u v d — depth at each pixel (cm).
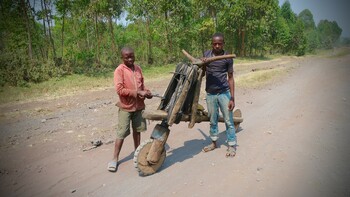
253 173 372
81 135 570
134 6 2312
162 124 396
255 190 331
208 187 347
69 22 2002
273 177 357
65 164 433
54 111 802
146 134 564
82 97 1024
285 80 1157
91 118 707
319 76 1027
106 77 1552
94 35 2173
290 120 581
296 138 477
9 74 1270
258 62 2812
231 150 437
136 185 364
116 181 376
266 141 479
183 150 474
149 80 1514
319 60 1734
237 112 538
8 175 402
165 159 440
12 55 1359
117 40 2423
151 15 2433
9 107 872
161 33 2453
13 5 1494
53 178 391
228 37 3650
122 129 408
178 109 385
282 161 398
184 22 2561
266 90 982
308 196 311
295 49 3734
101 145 510
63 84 1300
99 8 1920
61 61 1666
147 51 2478
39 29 1736
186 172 391
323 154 407
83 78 1497
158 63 2336
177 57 2586
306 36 2716
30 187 369
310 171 363
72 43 2098
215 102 439
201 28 2834
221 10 3369
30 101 964
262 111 686
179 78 412
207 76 436
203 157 439
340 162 379
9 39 1588
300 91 860
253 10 3447
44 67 1448
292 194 317
